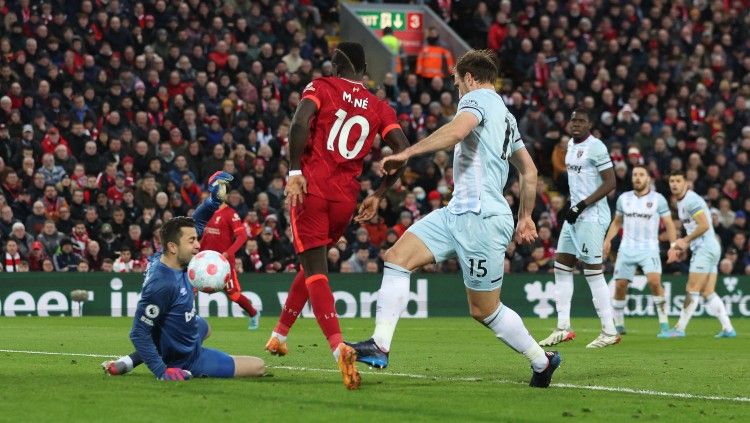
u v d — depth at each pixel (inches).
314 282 415.2
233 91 1263.5
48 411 327.0
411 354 599.5
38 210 1056.8
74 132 1139.3
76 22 1255.5
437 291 1144.2
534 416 333.4
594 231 692.1
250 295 1084.5
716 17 1579.7
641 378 469.4
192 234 402.6
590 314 1182.3
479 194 410.0
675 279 1210.0
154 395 365.7
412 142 1286.9
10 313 1016.2
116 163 1131.9
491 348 653.9
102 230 1068.5
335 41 1523.1
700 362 569.0
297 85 1307.8
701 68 1536.7
